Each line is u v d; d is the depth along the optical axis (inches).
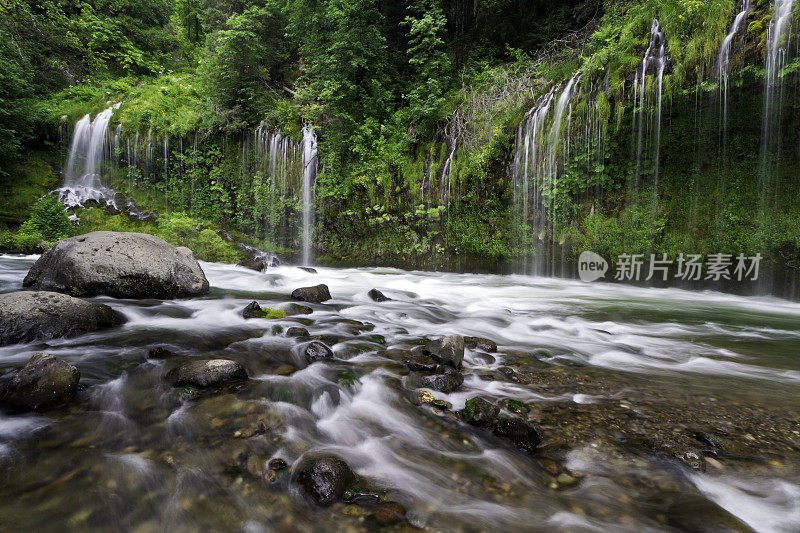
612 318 236.4
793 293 289.7
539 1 516.1
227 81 571.8
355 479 79.7
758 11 276.7
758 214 301.4
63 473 77.2
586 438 95.6
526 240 413.7
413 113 475.2
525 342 180.9
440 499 75.0
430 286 365.7
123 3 855.1
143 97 644.1
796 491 76.5
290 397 113.6
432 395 116.3
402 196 481.7
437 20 497.4
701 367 150.5
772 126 286.5
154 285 237.6
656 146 338.3
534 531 66.4
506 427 96.1
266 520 67.9
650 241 348.2
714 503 72.9
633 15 361.4
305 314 218.4
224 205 581.6
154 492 73.2
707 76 302.0
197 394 112.0
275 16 612.4
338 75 510.0
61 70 734.5
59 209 506.0
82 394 109.5
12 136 558.6
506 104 424.2
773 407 114.2
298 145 540.7
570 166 381.4
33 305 156.9
